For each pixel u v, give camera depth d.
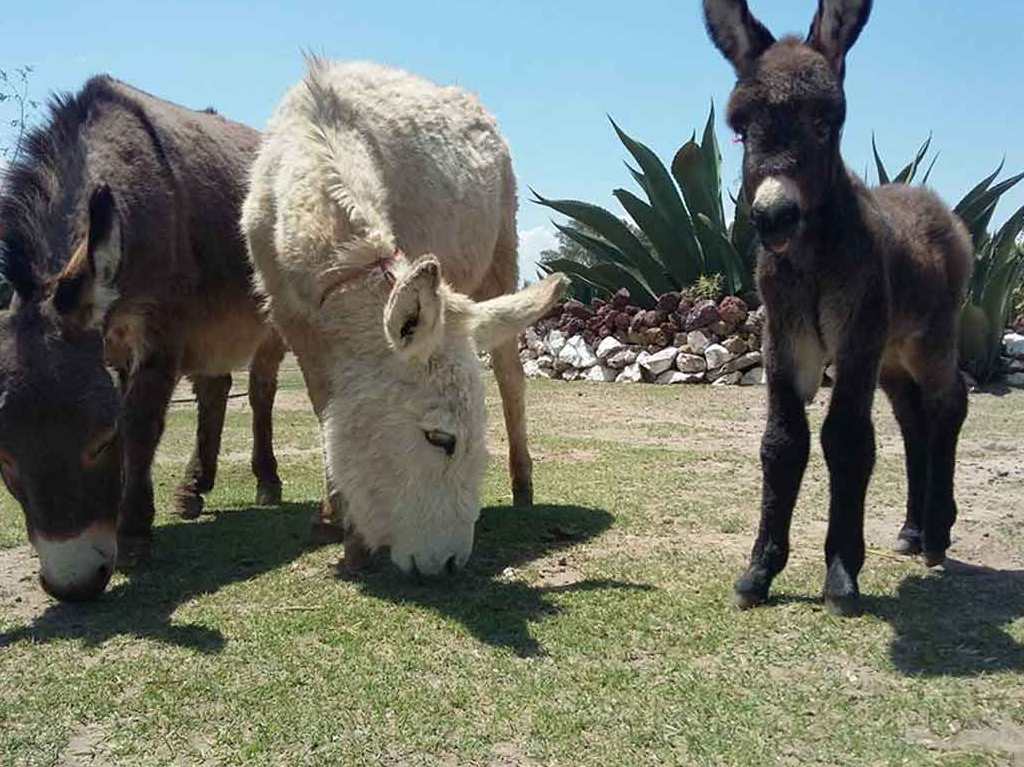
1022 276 6.52
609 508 2.69
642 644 1.64
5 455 1.70
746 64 1.67
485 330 1.84
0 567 2.20
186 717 1.39
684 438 4.07
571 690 1.46
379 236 1.91
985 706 1.39
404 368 1.82
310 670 1.55
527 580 2.01
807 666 1.54
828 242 1.68
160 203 2.17
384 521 1.88
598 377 6.36
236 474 3.34
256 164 2.22
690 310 6.12
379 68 2.45
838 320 1.72
